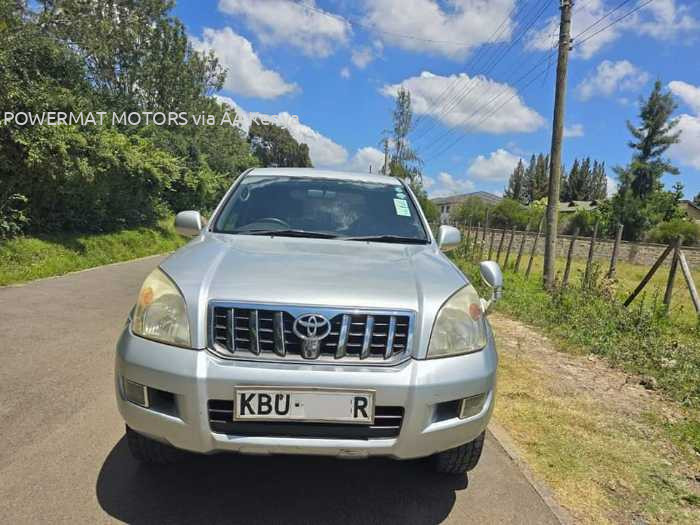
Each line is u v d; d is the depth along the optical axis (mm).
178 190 21188
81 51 13781
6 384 3963
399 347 2244
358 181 3914
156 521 2361
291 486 2717
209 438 2148
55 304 6844
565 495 2789
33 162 9500
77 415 3455
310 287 2291
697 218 54906
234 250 2773
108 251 12477
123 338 2355
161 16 22500
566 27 10602
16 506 2412
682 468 3156
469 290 2586
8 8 10102
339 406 2131
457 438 2322
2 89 9047
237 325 2191
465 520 2514
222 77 29609
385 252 2984
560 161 10703
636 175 45375
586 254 24359
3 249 9273
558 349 5797
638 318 6676
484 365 2373
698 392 4398
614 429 3670
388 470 2939
